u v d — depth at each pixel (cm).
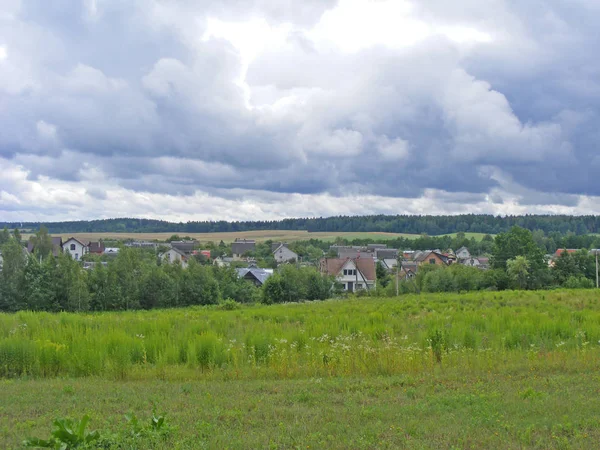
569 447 715
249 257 11312
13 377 1294
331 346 1505
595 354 1407
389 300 3966
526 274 6244
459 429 794
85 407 958
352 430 799
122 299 4622
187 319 2556
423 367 1308
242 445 736
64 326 2078
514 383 1104
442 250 13925
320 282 5741
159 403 983
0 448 727
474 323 2042
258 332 1764
